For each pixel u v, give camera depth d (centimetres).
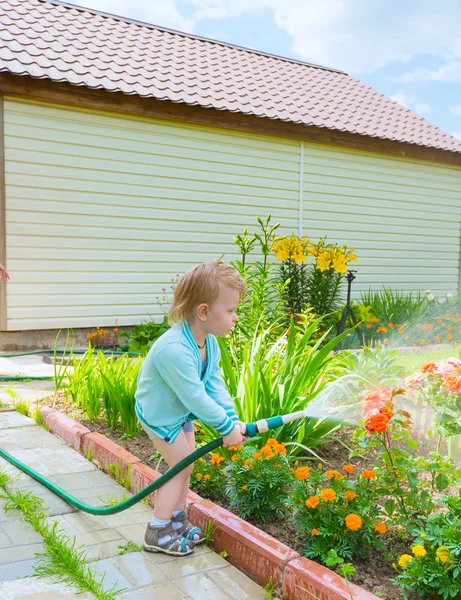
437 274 1179
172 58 982
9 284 738
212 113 864
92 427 406
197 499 274
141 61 909
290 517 264
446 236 1187
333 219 1027
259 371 336
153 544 242
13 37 800
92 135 790
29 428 420
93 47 884
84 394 437
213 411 223
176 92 837
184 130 862
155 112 819
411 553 234
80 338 799
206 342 245
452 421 255
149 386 234
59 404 463
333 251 809
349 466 255
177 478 242
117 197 815
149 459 339
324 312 818
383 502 270
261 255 944
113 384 403
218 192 900
